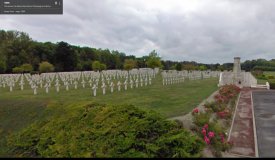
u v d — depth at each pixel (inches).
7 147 366.9
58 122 355.3
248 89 1227.9
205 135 346.0
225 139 391.2
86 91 908.6
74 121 340.8
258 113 641.0
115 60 3083.2
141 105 613.9
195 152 276.7
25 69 1715.1
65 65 2522.1
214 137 355.6
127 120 301.4
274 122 540.1
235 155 343.3
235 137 428.1
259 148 375.2
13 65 2036.2
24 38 2709.2
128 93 861.8
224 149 349.7
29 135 360.5
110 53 3238.2
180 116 474.3
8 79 1187.3
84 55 2837.1
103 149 273.9
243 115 614.5
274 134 448.1
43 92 874.1
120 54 3636.8
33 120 429.7
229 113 565.9
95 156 268.1
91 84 1115.3
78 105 382.3
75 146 293.7
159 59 2349.9
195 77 1819.6
